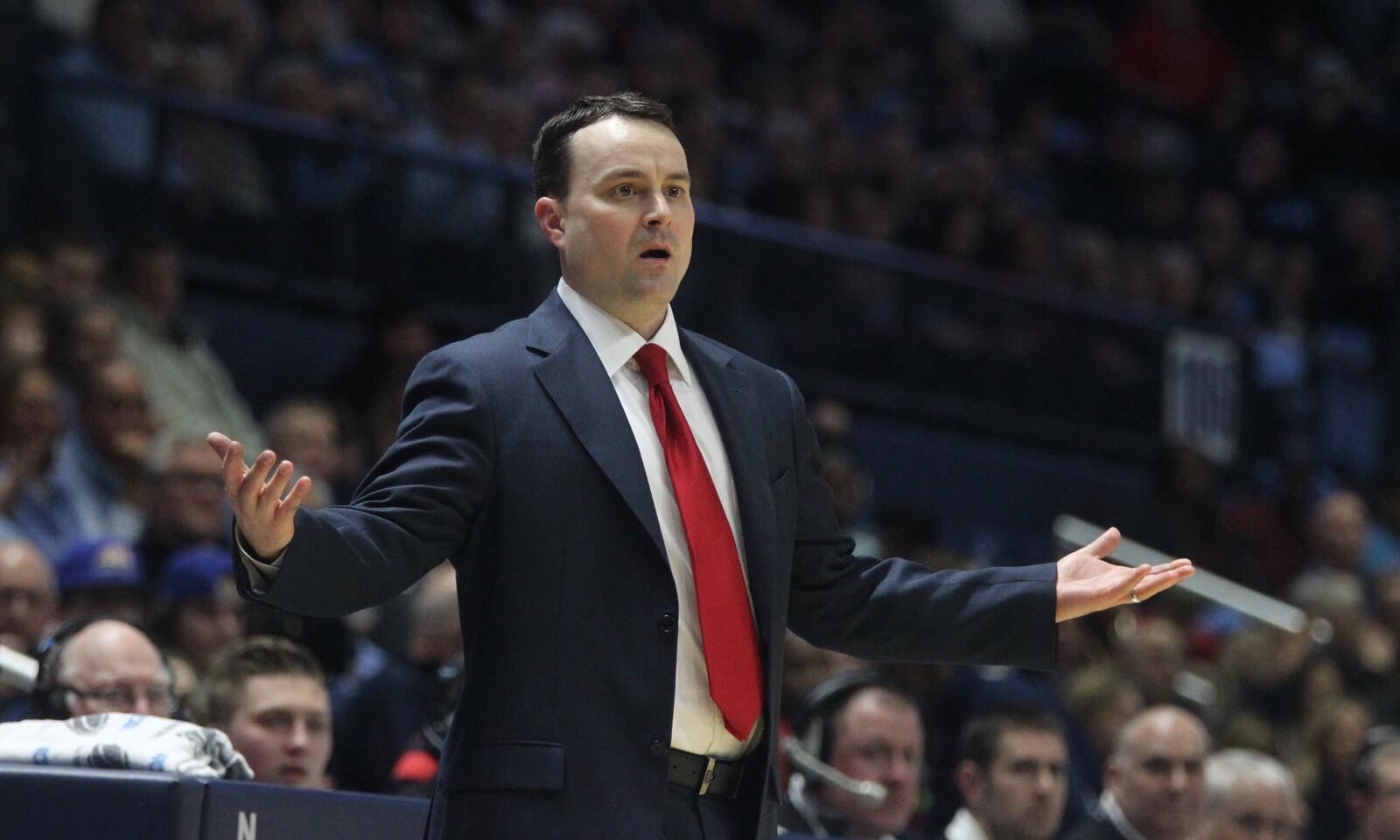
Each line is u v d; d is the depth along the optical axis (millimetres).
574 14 46281
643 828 8805
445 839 8938
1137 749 20859
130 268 30781
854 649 10156
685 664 9258
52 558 25000
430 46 42406
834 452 34656
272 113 35156
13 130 32219
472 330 37062
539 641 8961
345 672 20984
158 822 9352
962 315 43281
